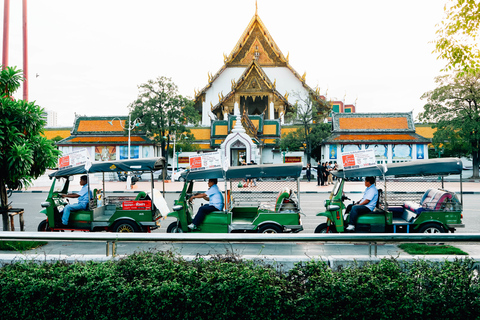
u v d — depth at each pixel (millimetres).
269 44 58500
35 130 8547
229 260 4809
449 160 8531
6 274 4441
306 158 43719
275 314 4172
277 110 54094
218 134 45250
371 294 4145
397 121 39500
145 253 4980
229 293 4176
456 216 8328
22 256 5809
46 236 5137
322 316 4137
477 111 34344
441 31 7828
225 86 59312
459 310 4086
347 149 38844
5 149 8070
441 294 4086
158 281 4367
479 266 5375
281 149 43156
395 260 4664
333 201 8641
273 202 10117
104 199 10711
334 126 39625
